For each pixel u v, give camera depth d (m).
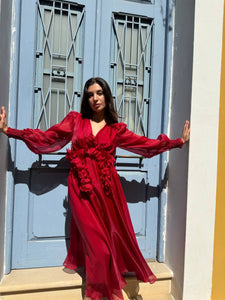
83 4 1.94
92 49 1.98
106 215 1.62
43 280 1.73
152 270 1.96
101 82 1.61
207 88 1.77
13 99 1.77
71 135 1.72
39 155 1.89
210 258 1.83
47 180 1.94
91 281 1.56
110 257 1.57
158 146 1.72
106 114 1.70
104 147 1.61
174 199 1.95
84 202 1.59
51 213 1.95
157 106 2.11
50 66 1.92
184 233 1.79
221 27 1.77
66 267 1.85
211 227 1.82
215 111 1.79
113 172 1.68
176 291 1.87
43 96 1.93
